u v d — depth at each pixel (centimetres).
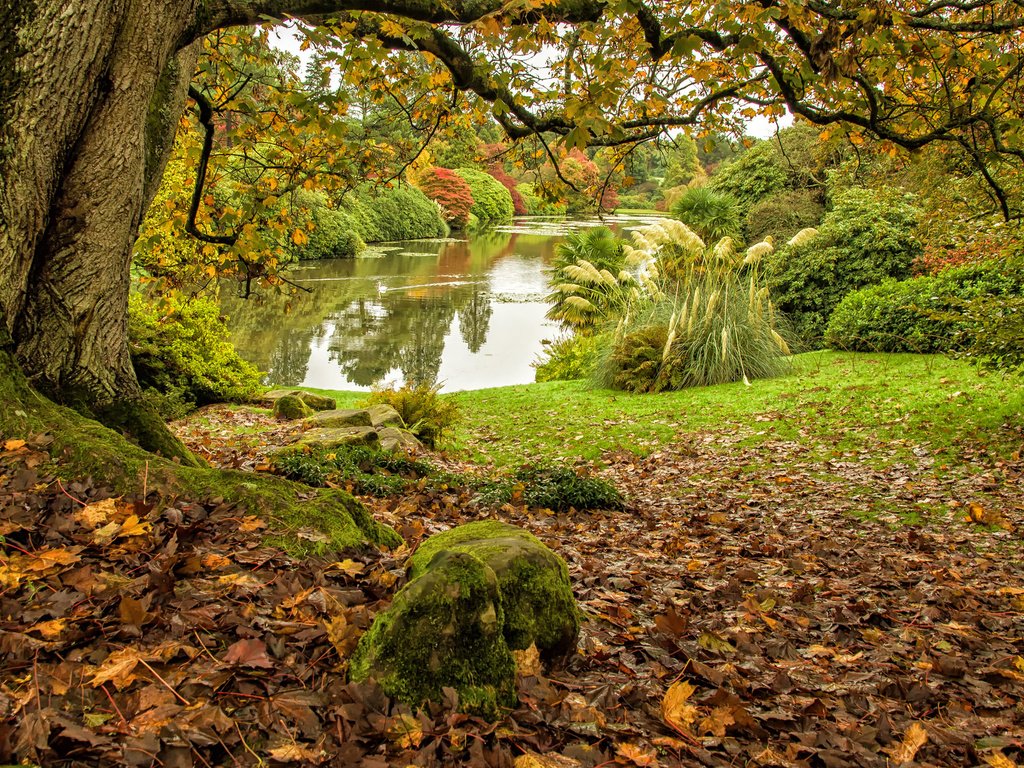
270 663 189
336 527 290
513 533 259
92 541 233
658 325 1405
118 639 189
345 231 3872
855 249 1572
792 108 500
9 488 253
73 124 304
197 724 160
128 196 328
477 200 6662
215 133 603
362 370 1694
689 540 520
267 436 850
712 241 1994
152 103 380
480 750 170
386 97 604
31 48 284
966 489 646
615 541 500
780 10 402
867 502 640
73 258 319
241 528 270
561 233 5756
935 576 427
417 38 390
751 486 732
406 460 680
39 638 182
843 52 432
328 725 173
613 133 338
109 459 280
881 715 229
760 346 1337
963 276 1284
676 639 281
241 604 218
